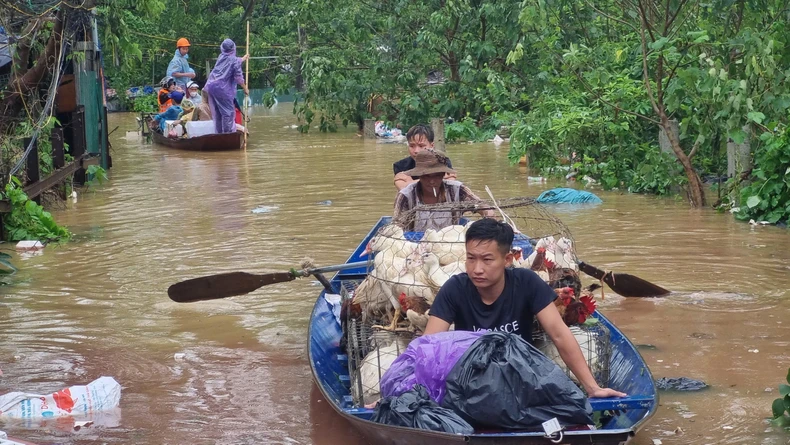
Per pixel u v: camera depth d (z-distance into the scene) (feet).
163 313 24.66
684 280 26.81
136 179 50.83
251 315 24.52
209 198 43.34
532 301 15.31
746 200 35.60
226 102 67.21
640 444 15.92
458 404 14.05
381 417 14.43
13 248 32.73
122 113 112.27
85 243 33.47
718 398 17.98
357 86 74.33
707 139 39.99
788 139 33.96
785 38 37.14
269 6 134.41
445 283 15.80
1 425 17.24
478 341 14.35
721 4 36.17
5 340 22.39
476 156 58.13
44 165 42.50
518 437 13.20
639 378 16.07
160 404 18.39
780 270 27.68
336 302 21.75
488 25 72.54
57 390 19.19
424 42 73.15
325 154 61.36
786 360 20.03
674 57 39.81
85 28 44.21
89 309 24.98
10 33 35.88
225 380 19.76
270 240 33.19
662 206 38.83
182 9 126.93
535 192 43.06
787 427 16.51
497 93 67.92
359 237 33.27
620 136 45.55
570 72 46.42
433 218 20.24
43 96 45.75
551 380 13.87
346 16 75.77
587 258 29.55
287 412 17.93
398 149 63.31
